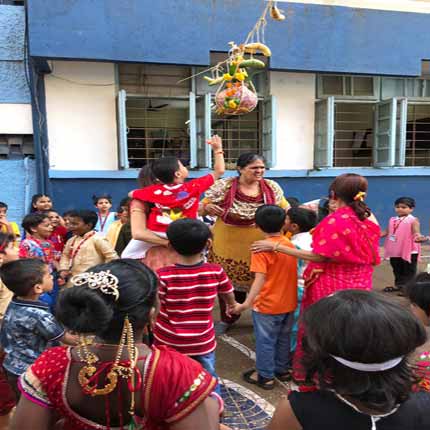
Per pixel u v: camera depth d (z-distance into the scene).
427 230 7.60
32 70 5.93
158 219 2.58
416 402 1.08
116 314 1.13
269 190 3.79
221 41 6.09
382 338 0.95
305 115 7.12
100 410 1.13
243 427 2.62
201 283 2.34
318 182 7.20
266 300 2.98
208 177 2.86
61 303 1.15
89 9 5.62
